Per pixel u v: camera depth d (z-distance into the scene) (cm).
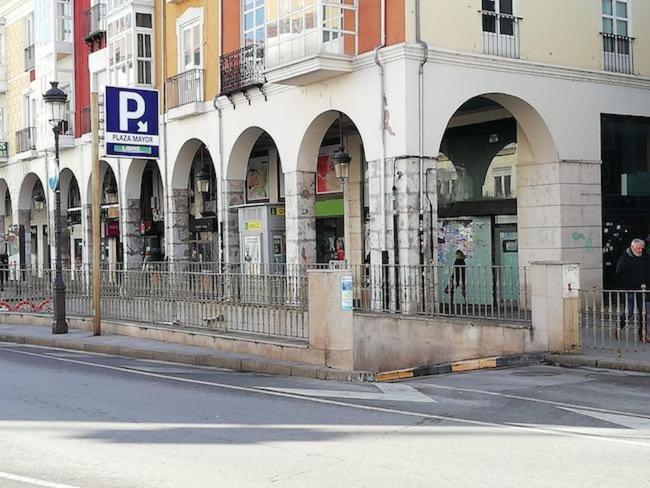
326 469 676
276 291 1466
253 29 2180
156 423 888
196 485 639
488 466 680
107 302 1988
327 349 1295
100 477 670
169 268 2477
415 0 1722
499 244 2053
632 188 2050
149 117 1948
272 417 913
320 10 1808
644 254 1521
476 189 2091
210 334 1587
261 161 2628
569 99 1931
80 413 956
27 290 2289
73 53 3148
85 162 3069
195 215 2872
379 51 1753
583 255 1938
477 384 1132
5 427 880
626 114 2031
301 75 1862
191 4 2444
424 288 1545
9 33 3675
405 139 1709
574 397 1014
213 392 1112
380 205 1773
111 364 1471
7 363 1484
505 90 1833
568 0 1939
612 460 698
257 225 2259
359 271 1647
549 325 1341
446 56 1748
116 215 3127
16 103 3606
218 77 2322
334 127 2223
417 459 705
